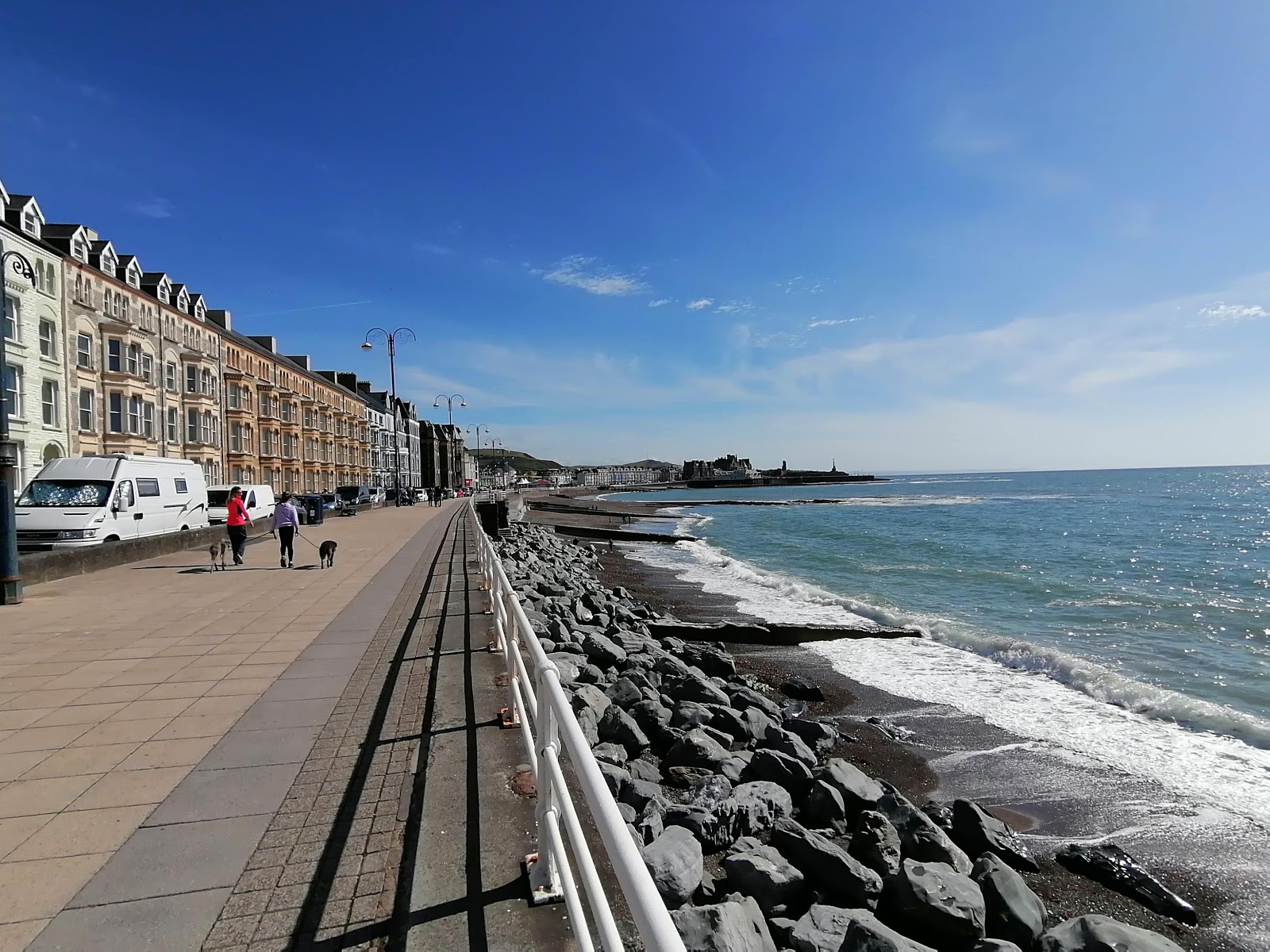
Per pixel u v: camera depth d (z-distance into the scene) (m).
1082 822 6.21
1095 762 7.51
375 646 6.65
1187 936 4.62
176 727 4.41
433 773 3.59
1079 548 30.81
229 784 3.57
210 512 21.70
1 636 7.10
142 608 8.74
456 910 2.43
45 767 3.79
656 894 1.28
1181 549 30.22
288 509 13.00
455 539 19.69
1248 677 10.86
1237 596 18.50
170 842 2.99
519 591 13.25
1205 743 8.02
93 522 13.57
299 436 55.25
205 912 2.49
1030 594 18.92
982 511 63.22
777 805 5.47
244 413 43.66
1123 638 13.60
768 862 4.43
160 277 36.00
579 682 8.16
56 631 7.32
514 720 4.36
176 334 37.19
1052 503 75.19
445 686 5.16
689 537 39.62
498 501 30.53
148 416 34.09
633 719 7.36
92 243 31.06
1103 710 9.23
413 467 101.19
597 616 13.58
